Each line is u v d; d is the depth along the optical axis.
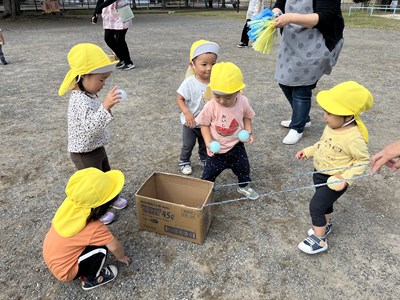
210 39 11.16
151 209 2.44
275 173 3.34
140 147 3.88
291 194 3.01
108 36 6.69
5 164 3.53
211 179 2.88
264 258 2.33
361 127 2.11
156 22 17.19
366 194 3.00
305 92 3.66
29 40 11.24
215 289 2.11
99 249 2.02
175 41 10.84
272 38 3.38
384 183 3.15
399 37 11.02
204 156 3.38
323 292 2.08
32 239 2.52
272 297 2.05
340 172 2.19
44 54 8.95
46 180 3.25
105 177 2.00
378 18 17.20
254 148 3.83
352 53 8.55
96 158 2.64
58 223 1.96
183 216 2.36
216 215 2.76
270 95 5.56
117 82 6.29
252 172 3.36
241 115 2.73
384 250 2.39
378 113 4.73
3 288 2.13
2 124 4.50
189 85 3.00
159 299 2.04
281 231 2.57
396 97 5.35
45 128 4.38
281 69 3.67
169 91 5.77
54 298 2.07
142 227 2.58
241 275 2.20
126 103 5.22
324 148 2.26
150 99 5.39
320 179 2.35
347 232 2.56
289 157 3.62
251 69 7.16
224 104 2.61
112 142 4.00
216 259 2.32
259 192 3.05
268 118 4.64
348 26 13.70
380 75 6.54
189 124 2.97
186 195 2.74
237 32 12.84
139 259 2.33
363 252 2.38
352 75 6.54
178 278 2.18
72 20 18.23
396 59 7.88
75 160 2.59
